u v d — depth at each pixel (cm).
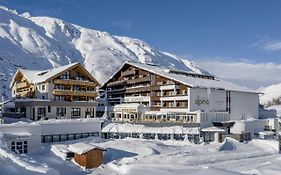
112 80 9025
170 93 7256
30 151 4381
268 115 8681
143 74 7962
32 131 4494
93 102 6762
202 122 6488
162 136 5888
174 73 7912
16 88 7694
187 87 6844
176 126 6162
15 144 4212
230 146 5541
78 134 5544
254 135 6844
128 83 8388
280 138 7244
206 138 6031
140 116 7362
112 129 5862
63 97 6556
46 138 5144
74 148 4138
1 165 2989
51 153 4369
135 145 4994
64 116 6384
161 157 4491
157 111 7362
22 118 5934
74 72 6725
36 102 6038
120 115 7662
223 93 7375
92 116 6781
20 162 3134
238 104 7700
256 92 8006
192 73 8256
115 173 3622
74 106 6506
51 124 5197
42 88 6500
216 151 5147
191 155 4772
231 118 7500
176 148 5175
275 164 4616
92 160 3962
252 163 4731
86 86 6869
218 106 7250
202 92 6962
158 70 7875
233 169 4306
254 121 7006
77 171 3797
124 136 5866
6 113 6234
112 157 4447
